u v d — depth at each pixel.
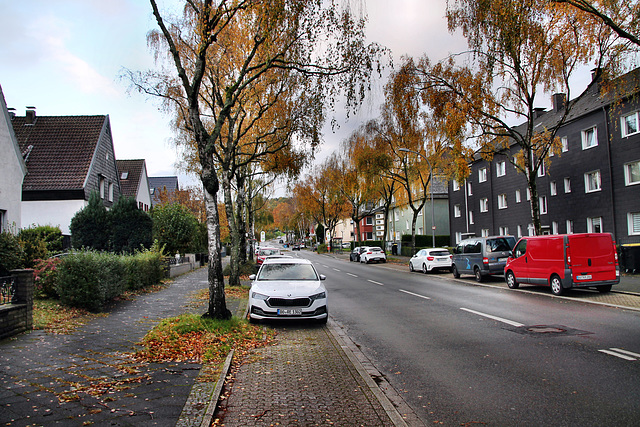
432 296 14.43
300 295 9.52
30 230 21.31
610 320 8.93
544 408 4.42
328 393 5.04
